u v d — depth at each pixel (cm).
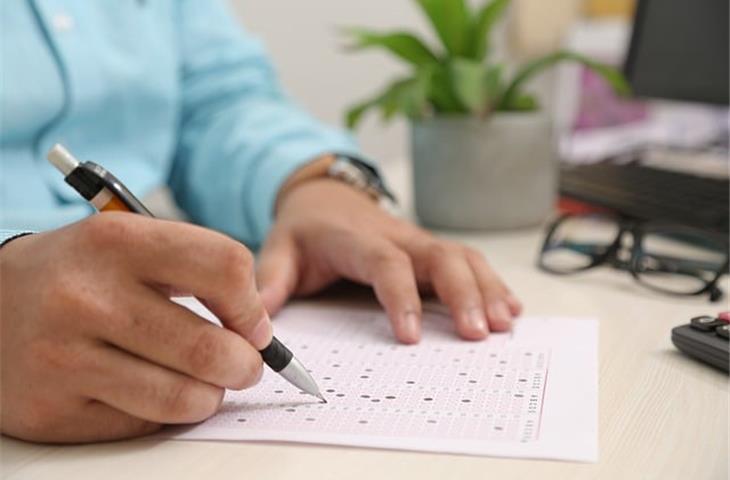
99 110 81
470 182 76
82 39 79
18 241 38
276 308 54
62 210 76
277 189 73
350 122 80
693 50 101
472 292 50
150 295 35
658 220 71
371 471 32
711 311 53
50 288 34
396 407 38
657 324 50
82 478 32
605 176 89
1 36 75
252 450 34
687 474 32
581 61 78
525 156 76
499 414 37
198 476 32
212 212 82
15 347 35
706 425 36
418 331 48
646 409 38
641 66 110
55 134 79
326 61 129
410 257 54
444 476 32
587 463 33
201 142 86
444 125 76
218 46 92
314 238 58
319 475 32
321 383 41
